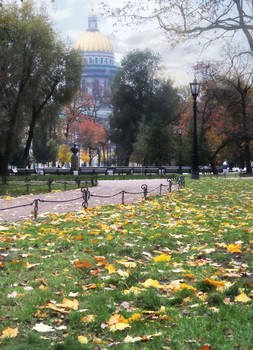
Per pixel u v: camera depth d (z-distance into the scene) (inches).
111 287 227.3
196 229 386.9
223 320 179.9
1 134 1576.0
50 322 182.7
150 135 2215.8
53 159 2992.1
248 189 824.3
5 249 314.2
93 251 306.0
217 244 323.6
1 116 1504.7
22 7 1478.8
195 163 1226.0
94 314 188.5
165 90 2442.2
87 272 254.7
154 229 388.8
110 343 163.0
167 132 2245.3
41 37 1476.4
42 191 908.6
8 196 781.3
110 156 3809.1
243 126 1809.8
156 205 569.3
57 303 201.5
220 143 2028.8
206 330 169.9
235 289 213.2
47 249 311.0
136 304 202.1
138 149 2241.6
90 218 457.1
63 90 1676.9
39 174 1830.7
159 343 160.4
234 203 597.3
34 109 1646.2
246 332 166.1
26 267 264.2
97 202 652.7
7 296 210.7
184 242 338.3
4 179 1149.1
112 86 2514.8
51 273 252.7
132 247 317.4
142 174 1748.3
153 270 255.9
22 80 1494.8
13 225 429.1
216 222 428.8
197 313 189.5
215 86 1835.6
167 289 220.8
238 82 1727.4
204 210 523.5
